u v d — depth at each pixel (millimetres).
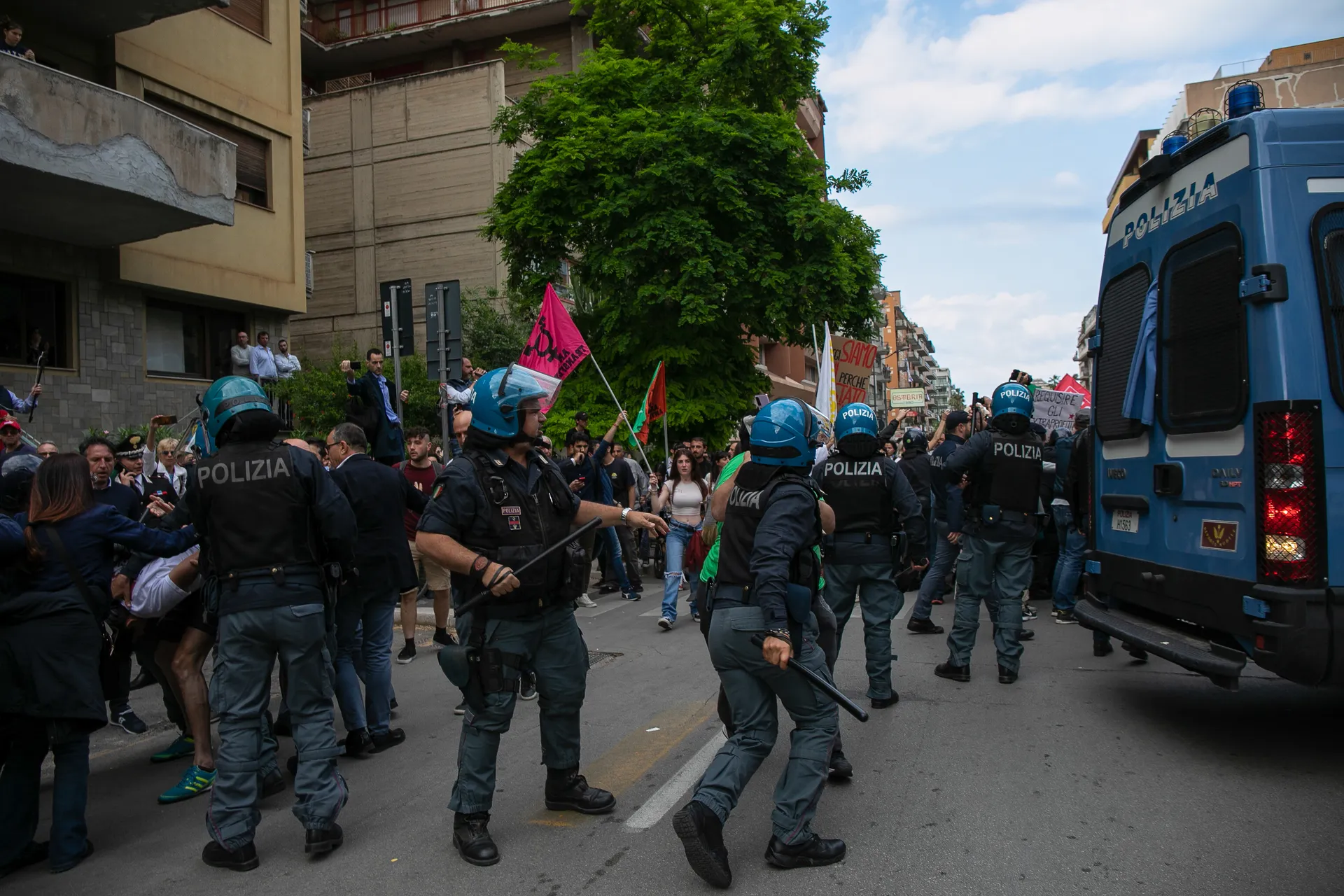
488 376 3984
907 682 6426
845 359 13758
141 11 13055
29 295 12867
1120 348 5867
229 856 3797
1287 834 3775
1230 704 5805
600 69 18078
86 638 3936
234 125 15766
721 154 16734
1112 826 3889
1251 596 4391
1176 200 5227
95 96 10875
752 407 17750
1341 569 4207
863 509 5625
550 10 29891
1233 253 4621
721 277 16625
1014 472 6242
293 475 4000
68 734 3859
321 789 3914
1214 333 4766
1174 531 5090
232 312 16109
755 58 18438
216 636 4918
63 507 3990
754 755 3572
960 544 6805
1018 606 6387
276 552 3922
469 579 3877
